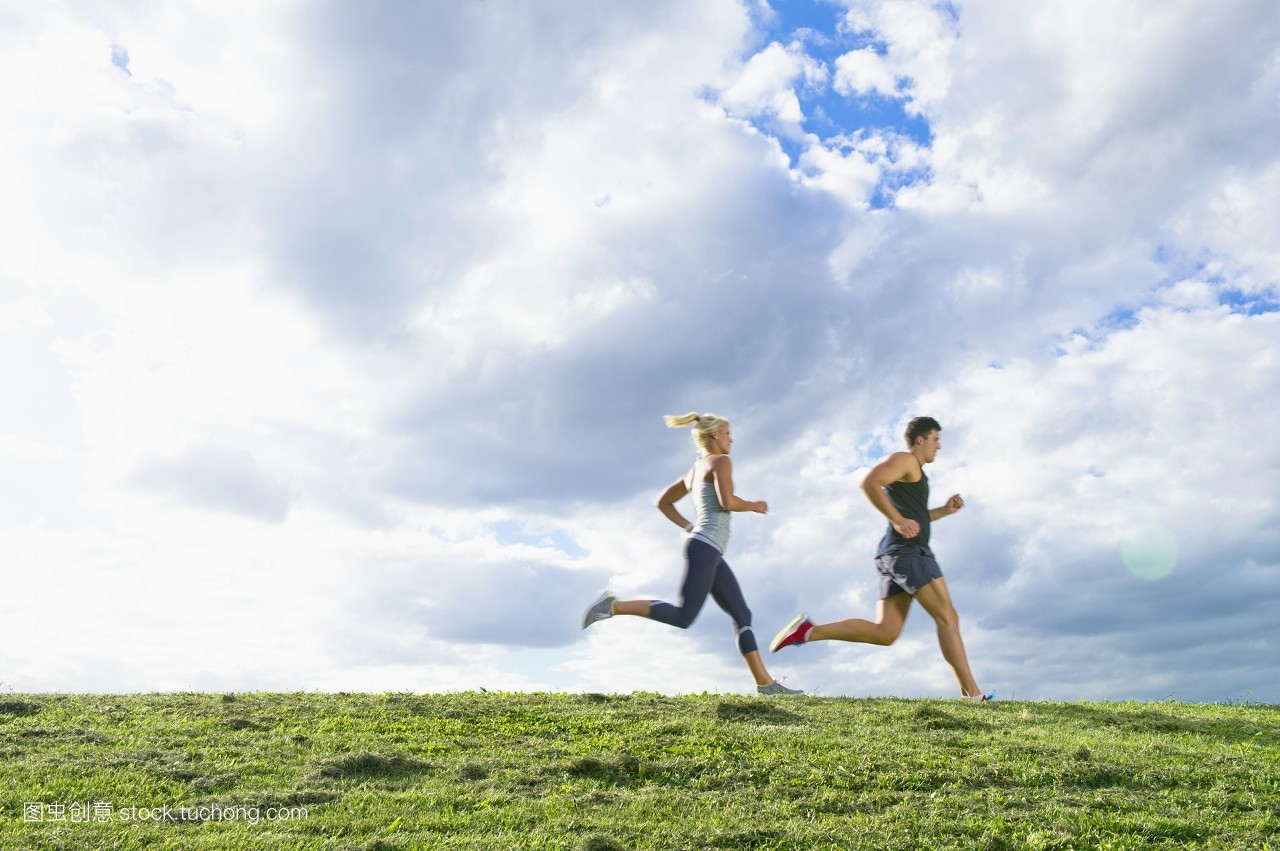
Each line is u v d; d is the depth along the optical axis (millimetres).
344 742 7352
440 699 9312
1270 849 5102
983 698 9695
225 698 9305
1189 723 8461
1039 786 6242
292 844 4941
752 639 9688
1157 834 5340
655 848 4992
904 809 5711
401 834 5148
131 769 6277
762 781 6352
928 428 9547
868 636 9492
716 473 9211
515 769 6605
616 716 8391
